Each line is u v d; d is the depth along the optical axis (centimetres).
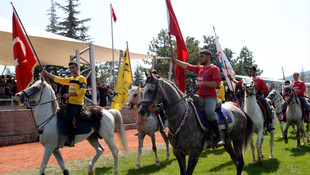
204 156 748
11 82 1562
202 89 428
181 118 401
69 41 1342
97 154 589
